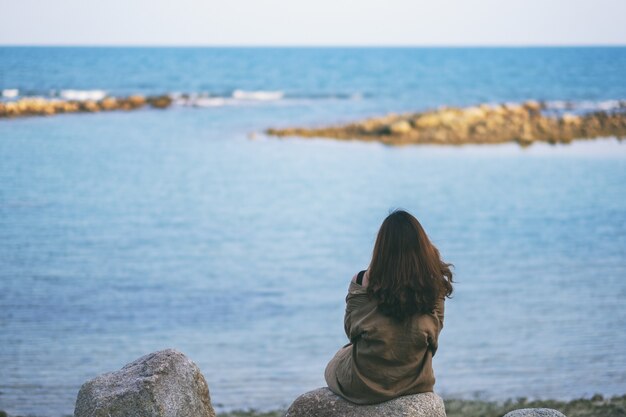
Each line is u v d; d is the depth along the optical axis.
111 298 17.30
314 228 26.56
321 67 127.75
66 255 21.41
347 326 4.25
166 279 19.38
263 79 106.25
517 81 101.56
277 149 48.16
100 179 35.03
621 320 15.54
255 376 12.49
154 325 15.41
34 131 50.12
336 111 70.69
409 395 4.21
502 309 16.50
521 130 51.84
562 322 15.52
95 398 4.28
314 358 13.60
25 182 33.03
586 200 30.17
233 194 32.97
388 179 37.00
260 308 17.02
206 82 99.62
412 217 4.14
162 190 33.16
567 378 12.22
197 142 49.66
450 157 44.75
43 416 10.36
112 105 67.81
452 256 21.64
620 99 74.50
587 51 186.00
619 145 48.31
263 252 22.84
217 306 16.98
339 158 44.72
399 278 4.01
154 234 24.89
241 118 63.78
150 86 91.44
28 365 12.63
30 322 15.23
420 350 4.14
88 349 13.63
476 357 13.47
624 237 23.75
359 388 4.18
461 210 28.72
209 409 4.65
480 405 10.77
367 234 25.61
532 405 10.62
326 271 20.73
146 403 4.28
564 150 46.88
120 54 154.12
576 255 21.55
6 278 18.66
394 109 72.75
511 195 31.59
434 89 93.75
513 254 21.77
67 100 66.31
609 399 10.98
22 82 84.19
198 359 13.34
